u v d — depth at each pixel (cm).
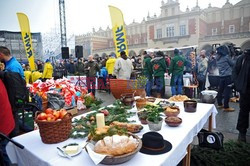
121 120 160
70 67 1115
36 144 129
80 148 118
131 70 520
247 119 268
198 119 177
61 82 274
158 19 3425
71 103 246
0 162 135
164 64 539
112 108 191
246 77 257
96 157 96
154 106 182
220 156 202
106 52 4212
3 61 253
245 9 3069
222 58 429
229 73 420
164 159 106
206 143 199
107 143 102
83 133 137
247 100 262
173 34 3291
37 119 129
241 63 265
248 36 2600
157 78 544
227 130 316
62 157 110
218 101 459
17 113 198
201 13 3112
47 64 705
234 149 218
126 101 209
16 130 195
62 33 1981
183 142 135
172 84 527
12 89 187
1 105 161
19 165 134
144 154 111
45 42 2175
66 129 131
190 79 598
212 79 537
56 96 233
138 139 114
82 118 162
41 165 109
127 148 100
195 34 3042
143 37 4150
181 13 3184
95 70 663
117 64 501
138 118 172
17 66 255
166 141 128
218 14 3369
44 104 235
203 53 605
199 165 192
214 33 3459
